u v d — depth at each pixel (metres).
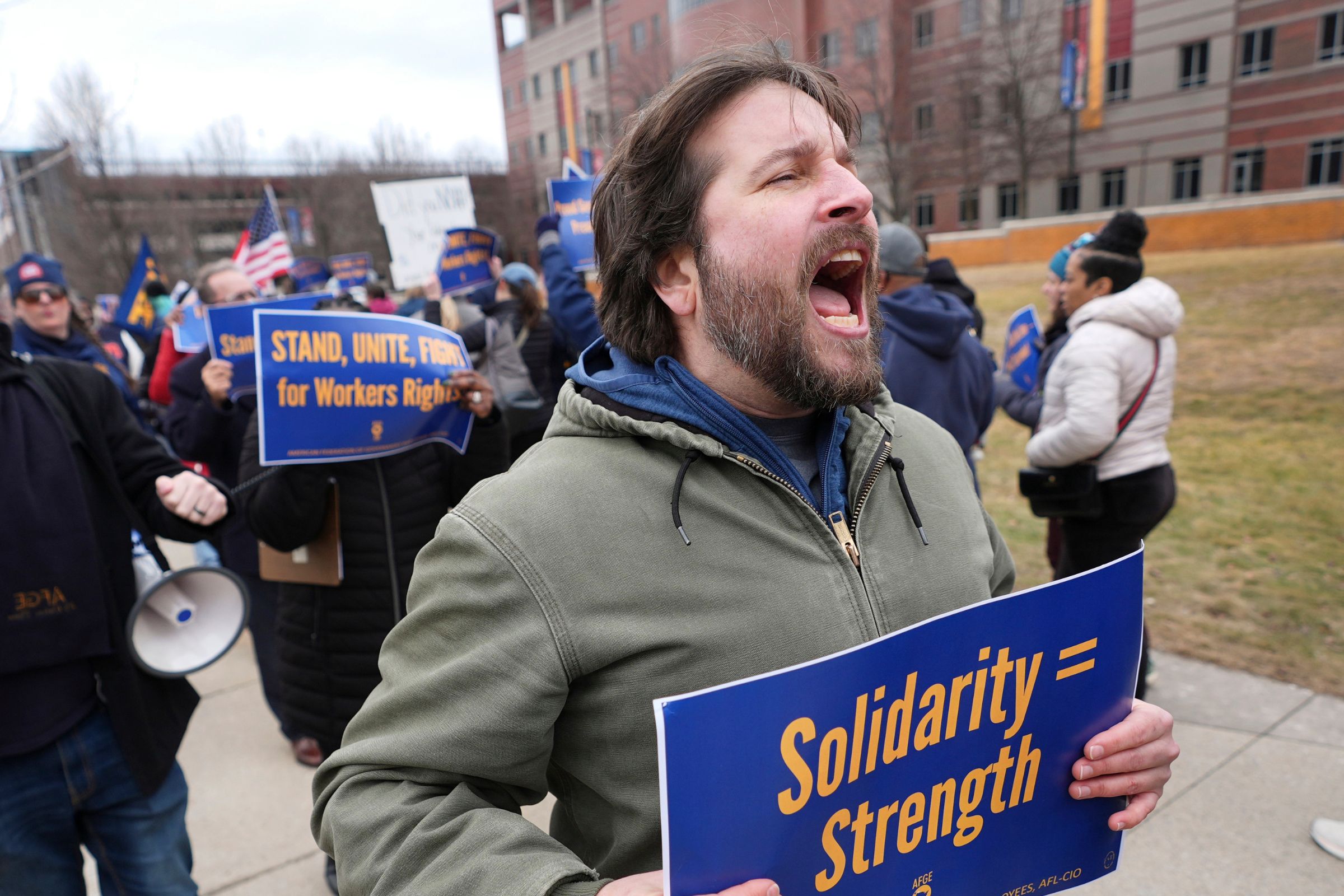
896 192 24.56
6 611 1.67
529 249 39.00
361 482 2.38
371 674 2.42
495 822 0.90
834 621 0.98
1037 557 4.67
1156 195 27.64
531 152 42.25
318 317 2.22
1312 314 8.94
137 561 1.86
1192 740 3.00
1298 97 24.81
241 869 2.77
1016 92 24.95
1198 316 9.86
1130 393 2.84
